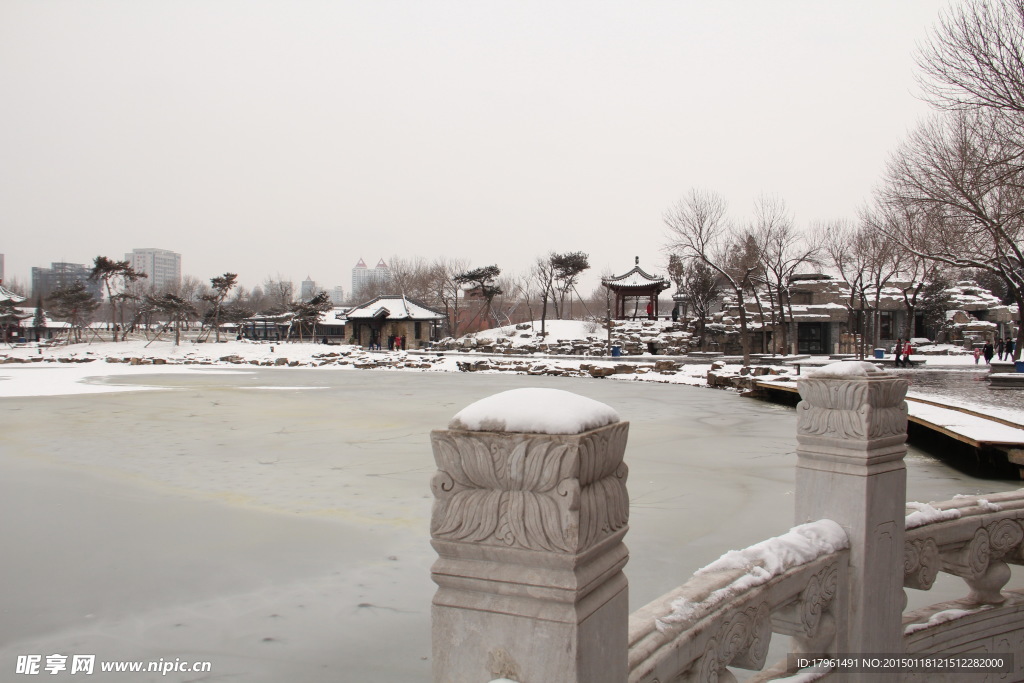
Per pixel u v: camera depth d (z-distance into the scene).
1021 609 3.93
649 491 10.12
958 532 3.65
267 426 17.67
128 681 4.54
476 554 1.70
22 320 85.00
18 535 7.85
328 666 4.77
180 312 68.25
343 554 7.21
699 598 2.42
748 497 9.72
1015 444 10.09
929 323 55.78
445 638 1.73
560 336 67.19
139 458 12.93
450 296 91.88
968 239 22.33
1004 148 18.81
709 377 33.03
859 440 3.11
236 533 7.96
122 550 7.33
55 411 21.11
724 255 53.59
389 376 41.41
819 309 52.69
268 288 150.12
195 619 5.57
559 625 1.58
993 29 17.23
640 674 1.94
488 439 1.66
